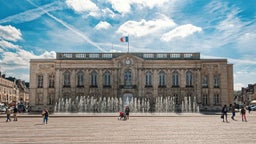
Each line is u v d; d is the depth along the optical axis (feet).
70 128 110.22
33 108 289.33
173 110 284.20
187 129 106.01
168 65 289.53
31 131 99.86
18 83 492.95
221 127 114.01
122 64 287.48
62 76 288.51
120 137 83.71
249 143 72.54
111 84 287.48
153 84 287.69
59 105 283.38
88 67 288.30
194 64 289.53
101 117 181.37
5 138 81.87
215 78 292.40
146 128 109.81
